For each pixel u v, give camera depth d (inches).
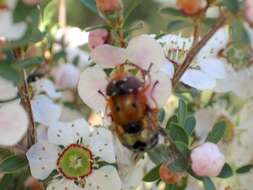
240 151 7.8
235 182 7.8
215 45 7.6
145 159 7.4
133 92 6.4
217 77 7.4
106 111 6.7
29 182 7.4
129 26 7.1
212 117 7.8
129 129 6.3
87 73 6.7
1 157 7.1
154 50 6.7
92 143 7.0
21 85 6.7
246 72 7.7
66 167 7.0
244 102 8.0
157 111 6.5
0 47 6.3
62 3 8.7
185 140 6.8
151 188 7.9
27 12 6.3
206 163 6.7
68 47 8.5
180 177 7.0
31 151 6.9
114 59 6.7
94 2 7.2
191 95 7.8
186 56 7.1
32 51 6.8
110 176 7.0
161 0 8.4
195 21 7.0
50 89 7.7
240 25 6.6
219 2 6.8
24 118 6.6
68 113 8.2
